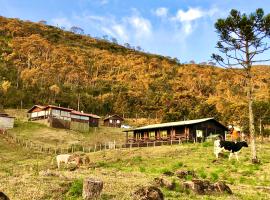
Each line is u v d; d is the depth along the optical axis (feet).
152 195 48.91
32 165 120.06
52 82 515.50
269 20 110.01
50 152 189.57
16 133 254.27
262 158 124.47
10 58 596.29
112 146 191.93
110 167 113.60
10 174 75.61
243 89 584.81
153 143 189.06
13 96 418.10
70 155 107.14
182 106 440.45
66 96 463.42
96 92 526.16
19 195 50.47
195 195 59.31
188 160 123.85
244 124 237.86
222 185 64.13
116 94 514.68
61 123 299.79
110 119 359.46
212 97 540.93
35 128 280.92
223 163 114.93
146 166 118.11
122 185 60.95
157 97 495.82
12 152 179.93
